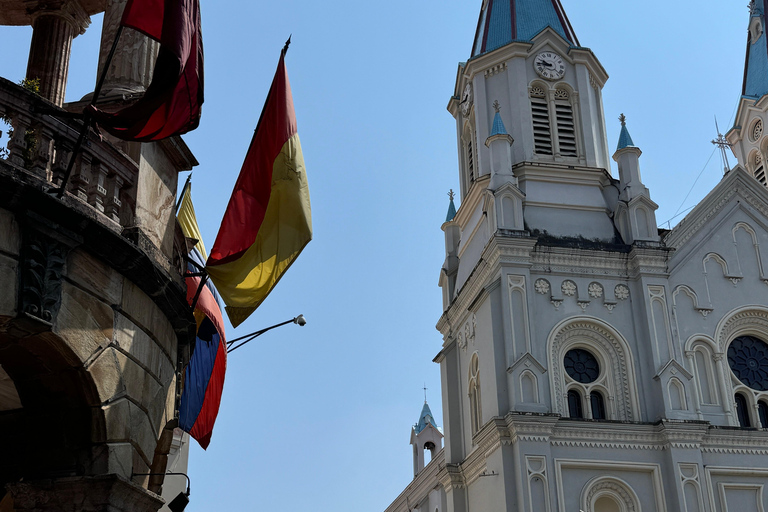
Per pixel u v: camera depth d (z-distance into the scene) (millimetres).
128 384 12922
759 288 39281
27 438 12461
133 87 16031
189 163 15945
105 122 12461
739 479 35125
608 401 36375
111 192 13648
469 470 38438
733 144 52562
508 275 37188
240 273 15445
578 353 37438
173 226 15445
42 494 12023
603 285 38219
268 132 16047
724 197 40688
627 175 40531
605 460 34562
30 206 11328
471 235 43031
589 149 42219
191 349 16219
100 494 11922
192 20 13109
